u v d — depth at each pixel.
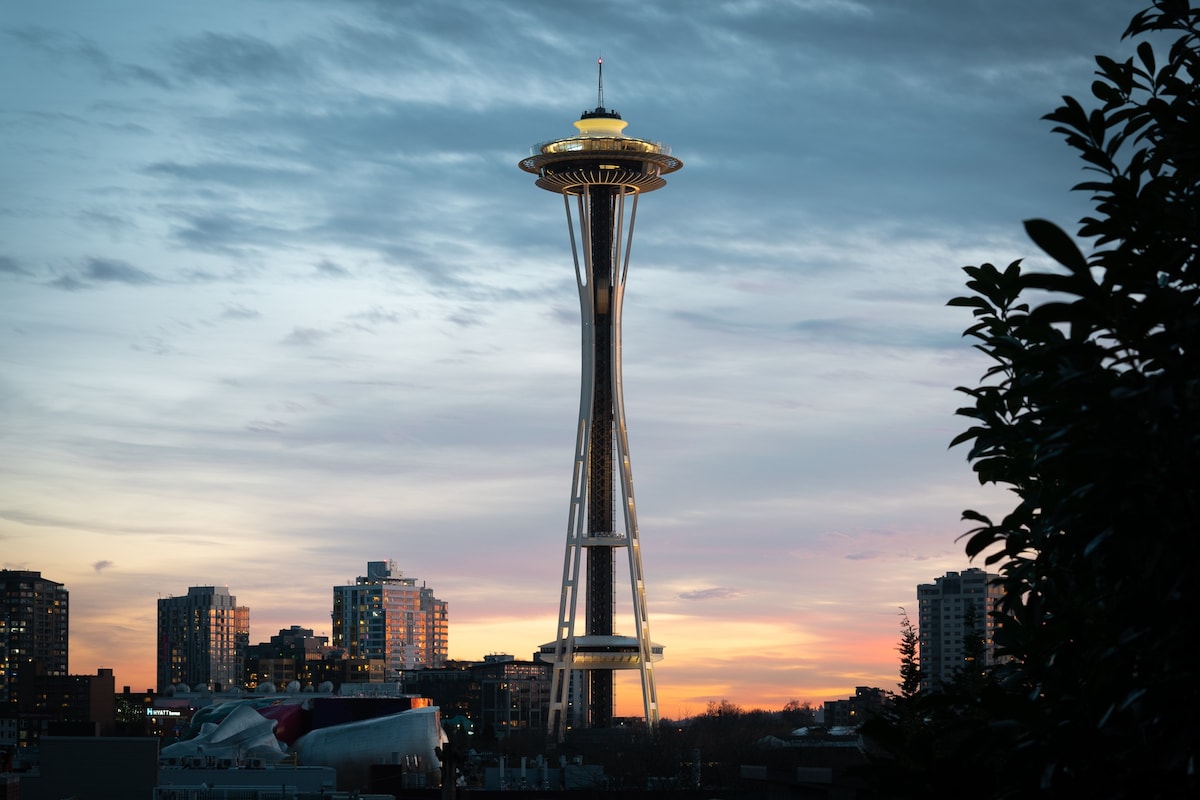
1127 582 14.65
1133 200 15.87
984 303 20.41
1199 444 13.33
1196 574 13.50
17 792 175.62
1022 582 17.89
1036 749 14.55
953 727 16.36
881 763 15.77
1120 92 17.94
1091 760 14.43
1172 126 16.36
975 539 18.19
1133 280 14.76
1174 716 13.67
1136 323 14.37
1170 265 14.84
